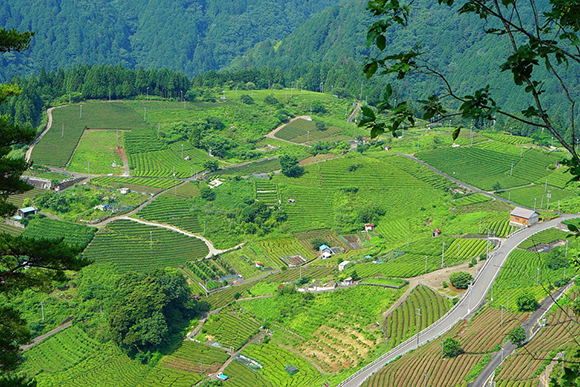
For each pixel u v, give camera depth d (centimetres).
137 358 11850
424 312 11894
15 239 3164
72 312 13325
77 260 3309
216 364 11556
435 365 9431
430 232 17162
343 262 15238
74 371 11606
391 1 1566
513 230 15750
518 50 1612
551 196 18838
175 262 16050
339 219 18288
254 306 13625
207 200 18925
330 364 11012
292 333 12300
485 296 12169
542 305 10975
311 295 13462
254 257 16512
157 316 12200
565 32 1603
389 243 16888
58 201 17350
